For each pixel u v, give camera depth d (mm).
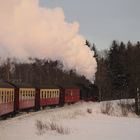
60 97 54344
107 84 90750
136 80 56156
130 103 56469
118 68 92375
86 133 23281
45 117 35000
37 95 45750
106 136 21938
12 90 35750
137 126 28141
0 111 30766
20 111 40188
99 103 60000
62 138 20953
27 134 22516
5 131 23812
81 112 40938
